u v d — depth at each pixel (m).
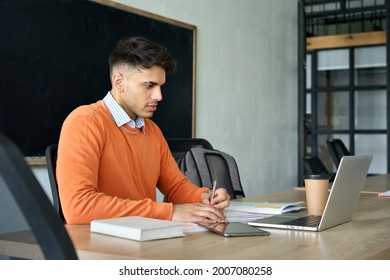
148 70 1.67
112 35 3.47
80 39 3.25
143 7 3.72
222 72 4.61
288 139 5.77
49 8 3.05
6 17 2.81
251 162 5.05
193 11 4.24
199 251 1.05
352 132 5.92
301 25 5.71
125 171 1.70
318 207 1.55
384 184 2.85
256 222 1.38
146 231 1.15
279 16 5.57
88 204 1.42
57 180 1.50
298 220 1.41
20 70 2.88
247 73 4.98
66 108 3.16
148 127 1.86
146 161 1.79
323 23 6.05
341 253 1.04
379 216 1.58
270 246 1.10
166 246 1.09
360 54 5.89
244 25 4.93
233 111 4.77
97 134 1.59
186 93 4.12
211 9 4.46
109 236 1.21
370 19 5.85
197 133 4.30
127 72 1.68
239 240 1.17
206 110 4.40
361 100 5.90
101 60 3.40
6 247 0.73
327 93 6.04
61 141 1.54
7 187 0.64
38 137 2.98
